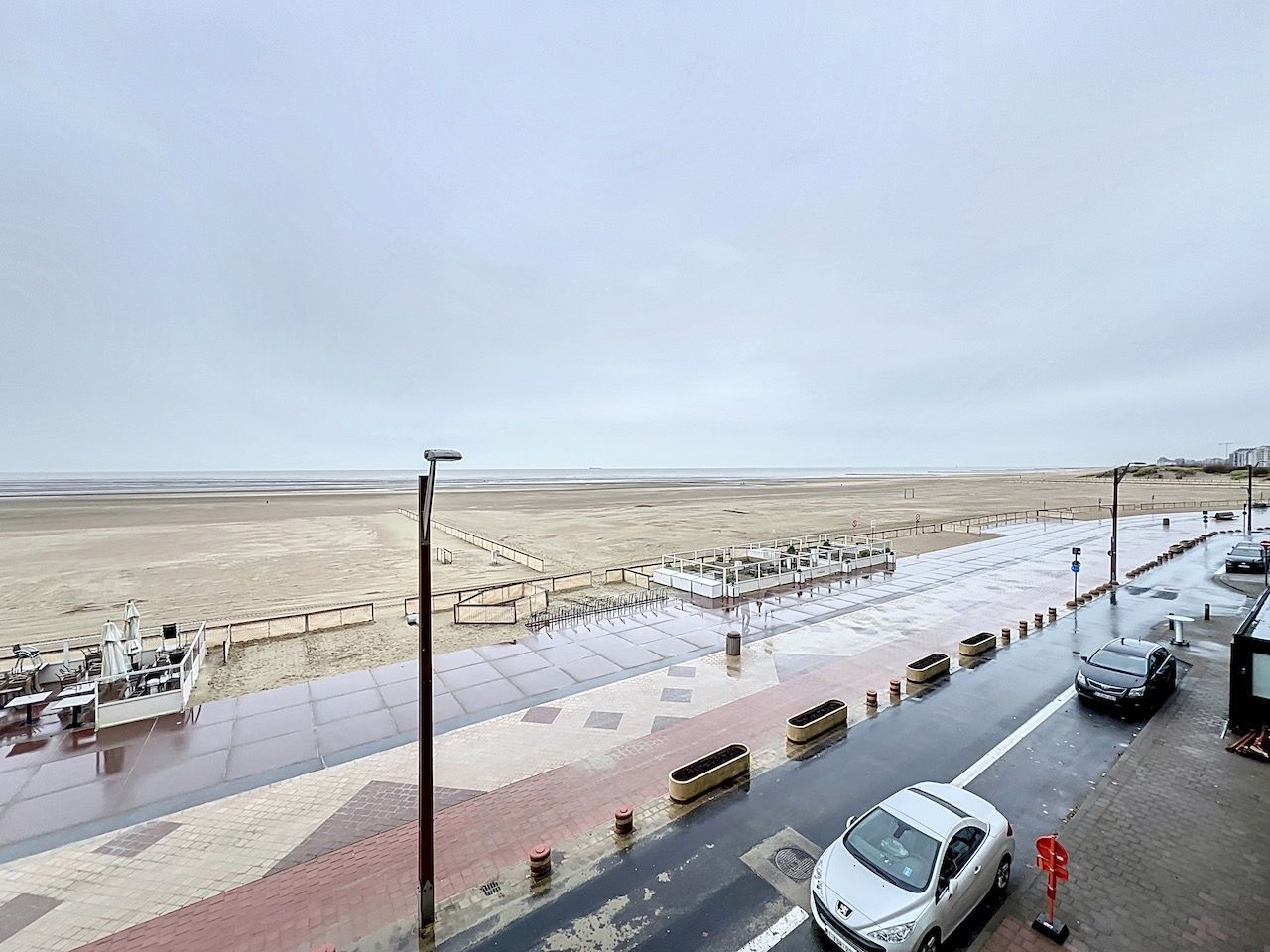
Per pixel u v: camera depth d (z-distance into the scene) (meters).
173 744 14.72
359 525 65.12
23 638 23.97
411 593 31.12
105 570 37.75
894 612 26.14
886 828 8.99
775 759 13.51
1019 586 31.16
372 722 15.82
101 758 14.06
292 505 93.75
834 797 11.91
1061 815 11.22
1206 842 10.30
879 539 48.31
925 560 39.28
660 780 12.70
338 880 9.85
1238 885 9.26
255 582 34.09
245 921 8.96
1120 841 10.39
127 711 15.87
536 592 29.08
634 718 15.78
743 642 22.11
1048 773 12.72
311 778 13.11
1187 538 47.84
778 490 138.00
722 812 11.48
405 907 9.17
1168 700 16.41
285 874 10.04
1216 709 15.74
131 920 9.02
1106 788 12.04
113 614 27.48
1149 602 27.41
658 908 9.02
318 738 14.98
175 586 33.12
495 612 25.83
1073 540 48.19
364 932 8.70
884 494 118.75
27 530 59.59
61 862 10.41
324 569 37.97
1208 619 24.38
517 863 10.15
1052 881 8.38
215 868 10.22
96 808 12.05
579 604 27.97
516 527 61.44
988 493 118.38
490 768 13.34
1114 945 8.19
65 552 44.91
